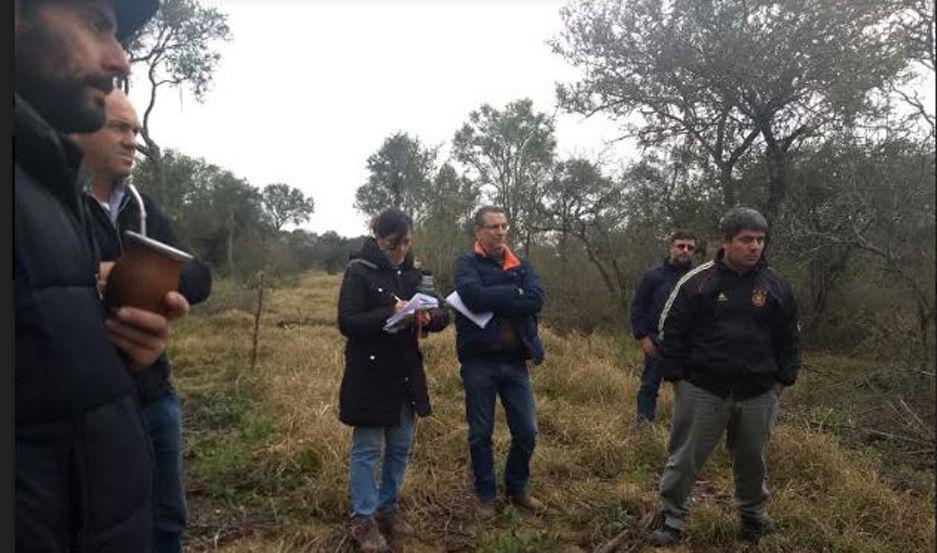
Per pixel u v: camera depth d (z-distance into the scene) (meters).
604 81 11.59
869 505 4.32
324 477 4.44
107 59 1.16
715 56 10.27
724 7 10.37
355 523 3.65
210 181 29.23
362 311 3.56
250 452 4.98
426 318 3.52
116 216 2.56
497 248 4.21
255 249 25.59
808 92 9.88
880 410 6.65
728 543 3.92
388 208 3.69
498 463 4.95
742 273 3.69
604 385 7.24
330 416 5.40
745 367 3.63
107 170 2.47
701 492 4.70
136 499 1.17
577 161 13.55
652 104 11.40
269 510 4.18
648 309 5.98
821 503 4.38
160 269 1.25
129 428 1.16
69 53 1.10
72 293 1.05
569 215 13.63
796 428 5.64
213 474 4.62
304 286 24.81
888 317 8.29
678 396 3.81
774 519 4.12
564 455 5.16
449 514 4.24
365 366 3.58
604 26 11.39
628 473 5.00
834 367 9.07
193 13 14.22
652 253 12.40
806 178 9.85
